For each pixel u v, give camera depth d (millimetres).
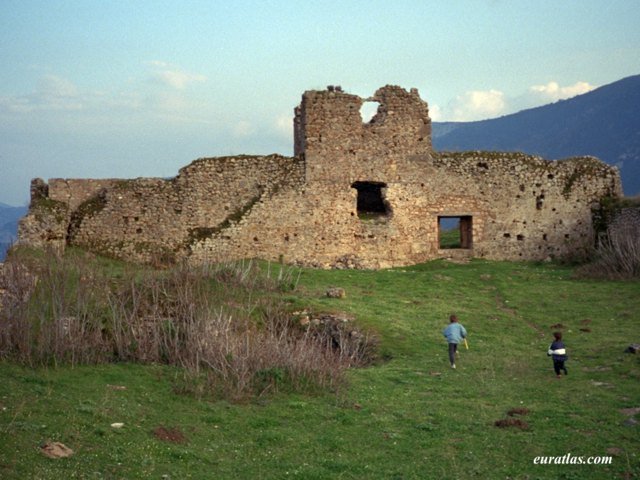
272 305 28125
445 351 25188
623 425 17078
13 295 22531
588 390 20000
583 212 42125
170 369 20891
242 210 38875
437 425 17641
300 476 14461
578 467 15023
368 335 26031
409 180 40844
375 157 40500
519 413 18250
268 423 17422
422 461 15539
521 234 41625
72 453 13750
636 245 36250
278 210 39156
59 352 20094
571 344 25578
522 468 15078
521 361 23688
